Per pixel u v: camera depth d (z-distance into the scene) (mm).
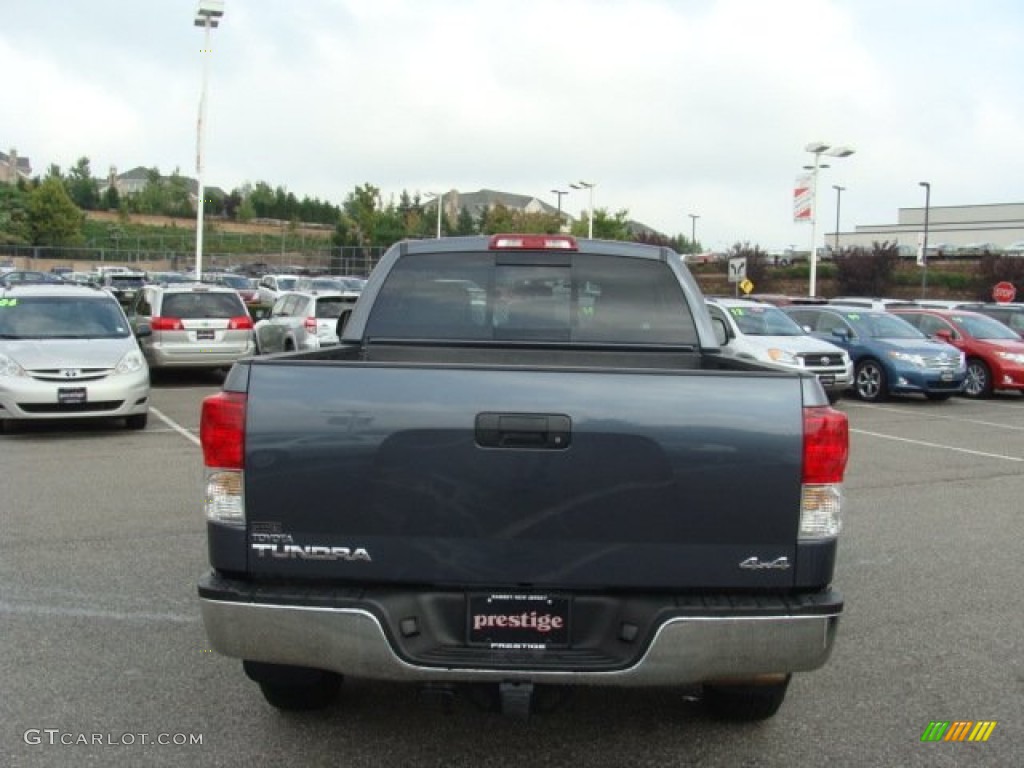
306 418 3383
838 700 4672
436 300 5320
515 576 3383
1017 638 5551
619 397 3342
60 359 12023
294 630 3361
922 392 18766
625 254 5312
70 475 9805
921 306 24484
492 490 3357
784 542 3367
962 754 4133
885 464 11367
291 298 19812
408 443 3359
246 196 115688
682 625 3293
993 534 7996
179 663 4996
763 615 3307
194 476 9789
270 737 4203
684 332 5293
